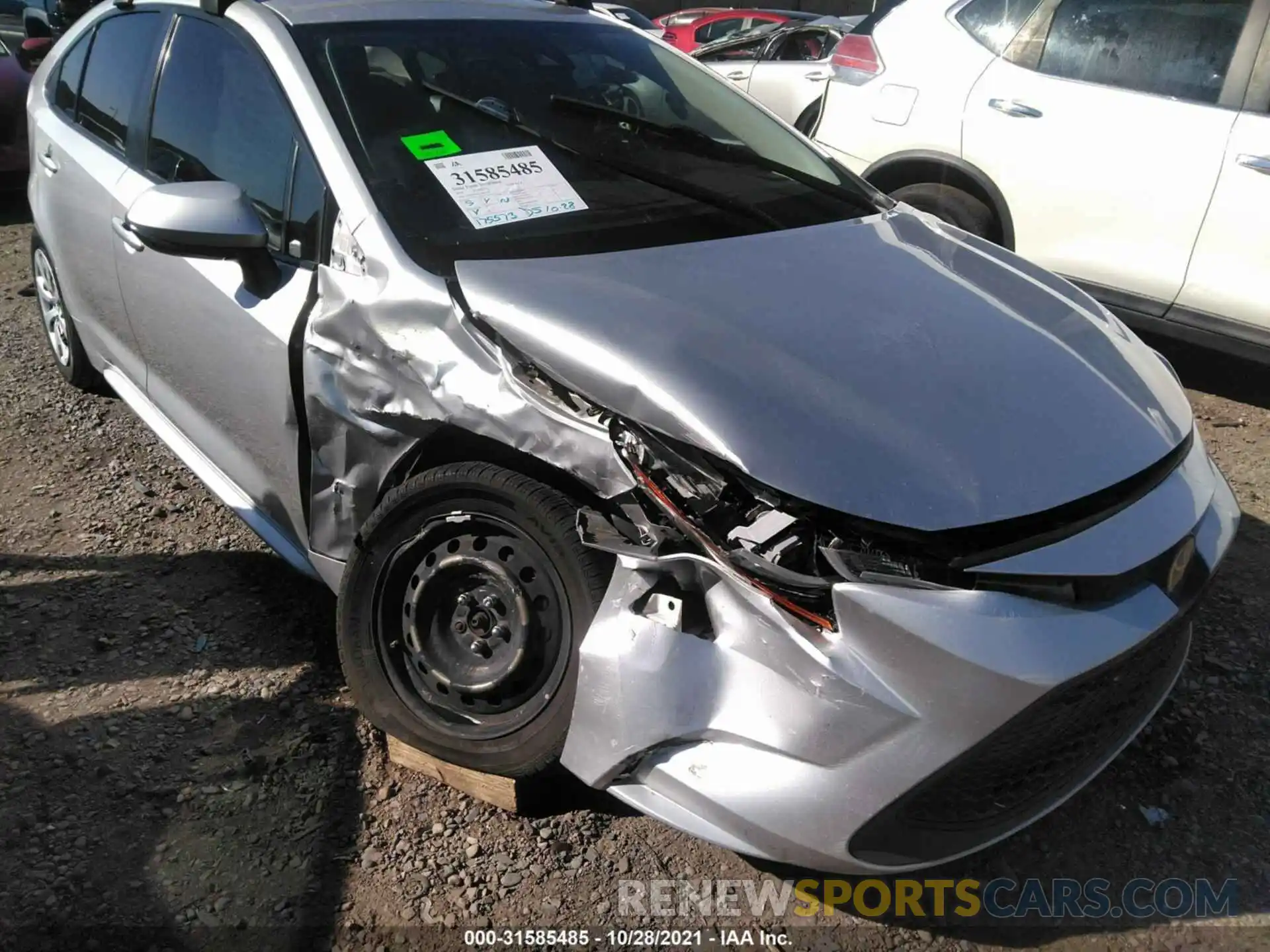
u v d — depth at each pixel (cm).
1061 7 473
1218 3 435
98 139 361
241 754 253
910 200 516
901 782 183
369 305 237
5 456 396
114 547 338
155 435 396
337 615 250
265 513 295
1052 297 275
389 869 225
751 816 189
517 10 324
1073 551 192
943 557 187
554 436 211
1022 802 211
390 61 282
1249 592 330
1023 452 203
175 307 301
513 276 232
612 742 200
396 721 240
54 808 235
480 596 229
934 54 506
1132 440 218
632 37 343
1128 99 454
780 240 268
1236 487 397
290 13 292
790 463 191
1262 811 250
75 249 369
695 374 204
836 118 537
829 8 2145
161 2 344
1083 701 199
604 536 208
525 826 236
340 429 247
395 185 253
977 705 181
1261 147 422
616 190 275
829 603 187
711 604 195
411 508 234
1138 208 453
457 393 222
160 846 227
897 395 209
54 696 270
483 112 280
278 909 214
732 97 345
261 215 275
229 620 302
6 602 307
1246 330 438
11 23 739
